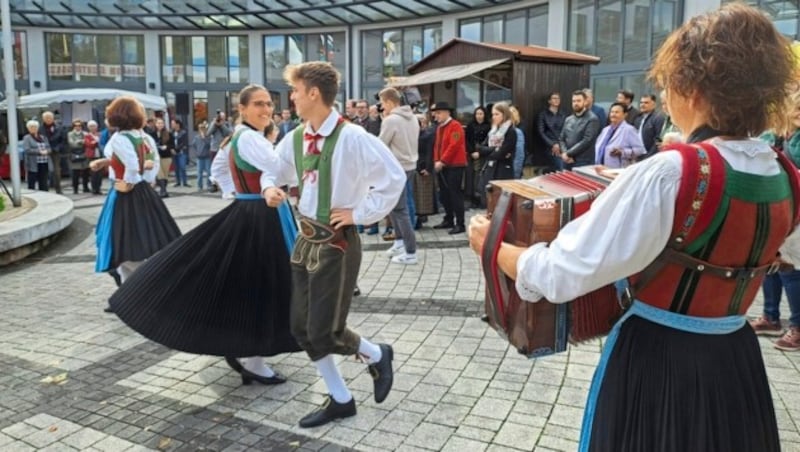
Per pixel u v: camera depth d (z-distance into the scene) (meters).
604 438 1.41
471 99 10.78
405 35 16.66
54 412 3.18
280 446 2.80
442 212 9.21
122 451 2.80
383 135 6.96
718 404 1.32
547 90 9.41
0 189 11.66
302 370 3.64
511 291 1.47
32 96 15.73
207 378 3.56
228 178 3.34
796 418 2.87
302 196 2.79
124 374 3.65
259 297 3.19
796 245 1.45
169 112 20.16
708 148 1.25
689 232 1.25
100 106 18.09
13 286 5.80
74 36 19.69
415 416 3.02
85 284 5.83
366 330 4.23
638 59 11.69
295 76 2.70
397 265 6.06
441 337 4.06
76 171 13.52
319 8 16.12
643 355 1.37
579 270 1.23
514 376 3.43
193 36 19.98
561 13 12.87
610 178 1.56
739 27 1.24
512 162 8.02
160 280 3.18
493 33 14.60
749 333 1.43
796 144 3.40
